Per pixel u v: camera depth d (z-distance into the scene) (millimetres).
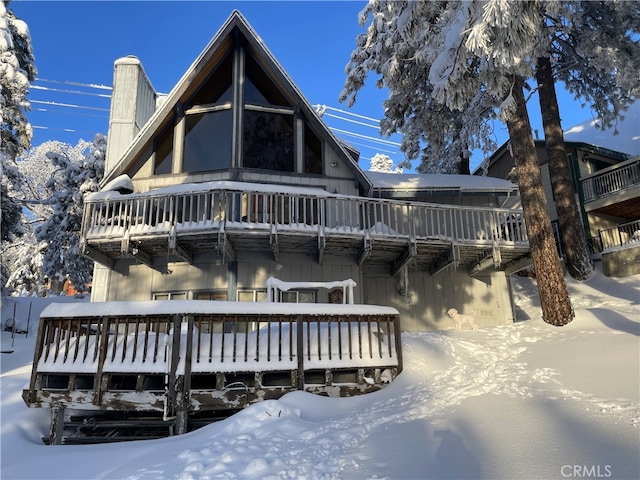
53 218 23797
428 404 5875
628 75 14266
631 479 3371
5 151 17797
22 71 16547
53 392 6730
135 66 14672
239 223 10641
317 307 7391
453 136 19203
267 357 7070
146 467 4629
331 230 11195
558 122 16625
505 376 6617
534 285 19656
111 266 11953
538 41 12023
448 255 12711
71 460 5258
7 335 16594
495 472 3816
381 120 19625
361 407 6402
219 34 12789
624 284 14891
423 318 13969
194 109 13438
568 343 7781
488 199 15328
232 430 5582
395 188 14156
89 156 23406
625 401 4887
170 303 6863
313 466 4309
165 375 6605
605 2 14812
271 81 13914
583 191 20734
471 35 7383
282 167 13328
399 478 3922
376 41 17984
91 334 7902
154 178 12891
